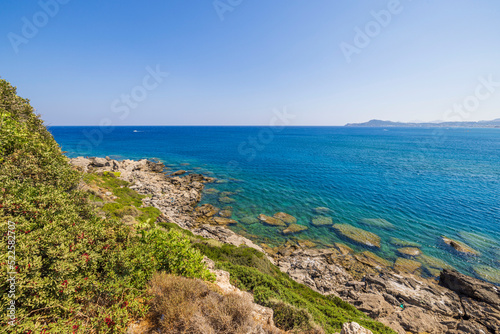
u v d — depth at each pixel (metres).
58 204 7.41
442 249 25.56
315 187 47.69
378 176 56.66
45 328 4.46
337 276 20.61
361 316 14.88
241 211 35.50
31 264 4.80
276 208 36.84
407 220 32.75
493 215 34.31
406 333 14.52
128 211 21.80
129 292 6.02
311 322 8.87
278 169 63.97
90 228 7.01
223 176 56.12
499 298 17.31
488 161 77.38
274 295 11.63
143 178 49.09
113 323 5.10
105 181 35.78
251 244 25.27
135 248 7.53
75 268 5.45
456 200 40.50
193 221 31.09
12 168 8.48
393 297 17.83
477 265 22.72
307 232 29.42
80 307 5.06
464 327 14.88
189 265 8.08
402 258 24.00
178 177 52.12
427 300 17.55
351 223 31.84
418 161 77.06
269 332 6.42
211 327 5.23
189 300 5.95
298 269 21.42
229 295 6.44
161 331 5.26
